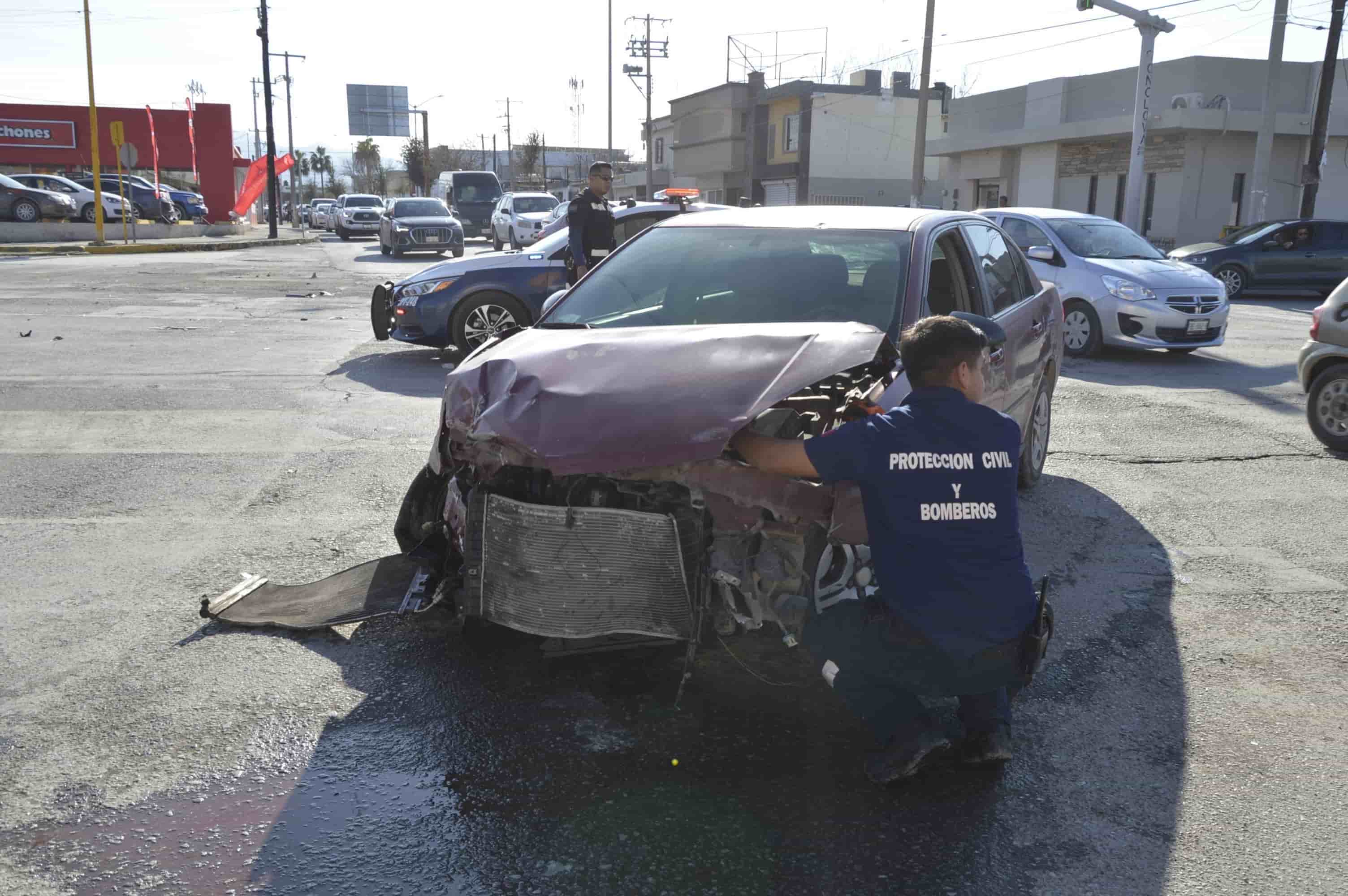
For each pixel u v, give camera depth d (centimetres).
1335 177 3098
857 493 324
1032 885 269
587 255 1014
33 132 4444
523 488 355
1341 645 423
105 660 386
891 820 295
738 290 443
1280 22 2405
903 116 5025
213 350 1116
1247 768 328
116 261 2527
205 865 271
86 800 298
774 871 271
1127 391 991
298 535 527
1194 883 270
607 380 339
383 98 7800
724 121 5625
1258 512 607
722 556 335
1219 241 2208
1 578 464
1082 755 333
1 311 1433
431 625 419
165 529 534
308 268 2364
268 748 327
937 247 473
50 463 654
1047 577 303
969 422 292
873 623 298
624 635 363
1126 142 3244
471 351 1047
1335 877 274
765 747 332
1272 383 1039
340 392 895
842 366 335
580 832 287
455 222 2772
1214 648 418
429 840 283
